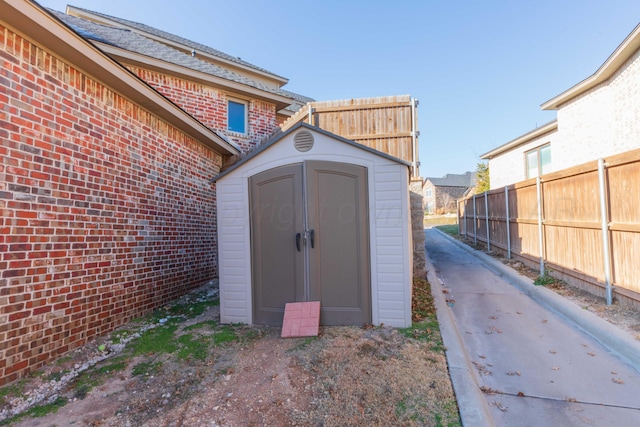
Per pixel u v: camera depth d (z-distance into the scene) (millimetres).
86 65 3805
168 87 7672
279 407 2459
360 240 4188
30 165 3211
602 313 4168
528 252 7273
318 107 7129
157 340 3887
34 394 2799
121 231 4496
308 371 2982
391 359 3172
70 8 9461
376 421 2250
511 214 8227
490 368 3156
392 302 4125
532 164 13461
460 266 8539
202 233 6875
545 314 4641
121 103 4574
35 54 3289
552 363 3211
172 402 2604
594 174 4730
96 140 4090
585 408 2479
